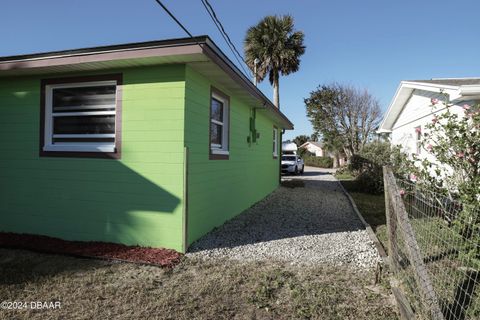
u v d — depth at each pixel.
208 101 5.20
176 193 4.33
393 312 2.76
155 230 4.42
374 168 11.37
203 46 3.77
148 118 4.44
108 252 4.17
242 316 2.69
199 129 4.84
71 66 4.43
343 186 13.47
